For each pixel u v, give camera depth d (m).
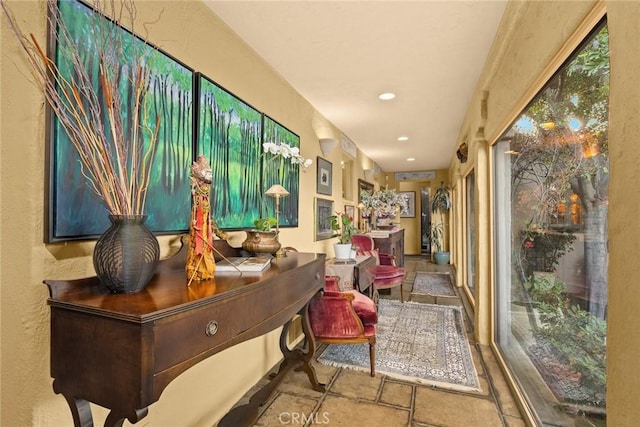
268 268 1.41
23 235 0.95
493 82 2.35
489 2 1.72
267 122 2.33
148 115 1.32
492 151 2.71
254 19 1.84
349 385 2.13
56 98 0.89
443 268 6.74
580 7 1.06
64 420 1.02
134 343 0.74
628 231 0.67
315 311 2.27
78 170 1.06
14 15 0.92
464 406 1.89
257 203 2.19
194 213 1.13
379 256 4.43
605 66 1.09
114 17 1.07
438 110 3.46
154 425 1.35
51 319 0.87
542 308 1.75
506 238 2.40
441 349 2.68
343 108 3.38
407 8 1.75
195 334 0.87
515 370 2.17
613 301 0.72
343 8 1.75
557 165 1.52
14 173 0.96
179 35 1.53
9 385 0.96
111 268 0.90
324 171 3.60
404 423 1.74
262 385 2.13
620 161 0.69
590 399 1.27
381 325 3.27
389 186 8.52
